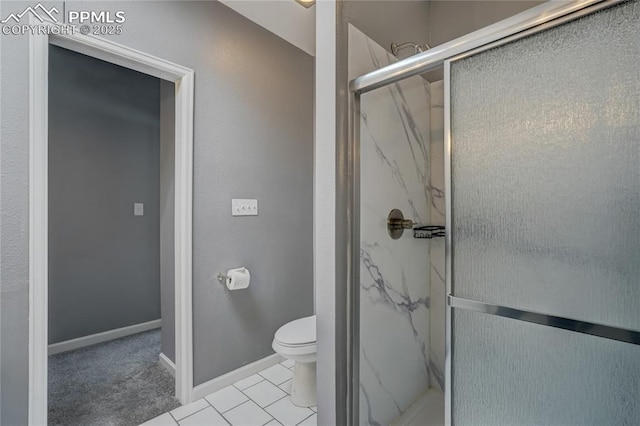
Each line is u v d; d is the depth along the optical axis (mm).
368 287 1303
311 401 1790
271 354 2268
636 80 658
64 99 2475
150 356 2373
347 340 1166
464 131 921
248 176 2125
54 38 1354
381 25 1408
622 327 665
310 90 2617
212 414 1704
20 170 1241
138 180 2877
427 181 1757
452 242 944
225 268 1988
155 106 2994
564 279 746
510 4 1580
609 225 686
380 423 1377
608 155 688
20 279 1238
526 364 808
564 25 750
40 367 1275
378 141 1356
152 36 1631
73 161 2520
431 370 1785
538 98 789
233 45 2029
